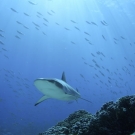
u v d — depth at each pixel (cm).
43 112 4822
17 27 6425
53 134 458
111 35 5728
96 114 460
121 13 4419
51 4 4675
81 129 425
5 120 3691
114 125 402
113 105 433
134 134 306
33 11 5219
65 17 5212
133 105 396
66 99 672
